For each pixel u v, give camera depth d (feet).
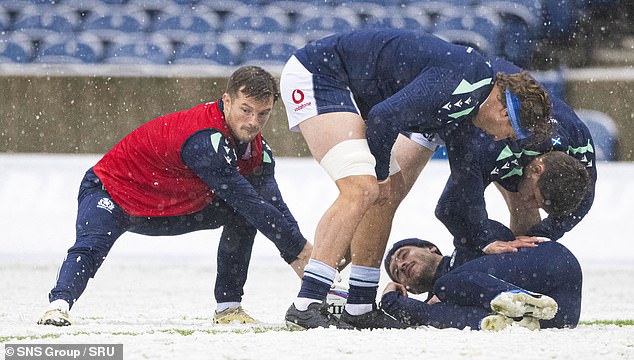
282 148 167.22
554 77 174.09
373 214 56.08
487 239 58.34
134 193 60.13
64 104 173.27
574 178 54.75
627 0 194.39
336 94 53.93
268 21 194.08
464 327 52.80
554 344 46.55
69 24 194.70
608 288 97.04
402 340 47.09
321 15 194.49
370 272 56.29
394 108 50.55
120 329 55.11
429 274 60.44
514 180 58.39
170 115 60.29
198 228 62.28
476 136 56.85
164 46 191.21
